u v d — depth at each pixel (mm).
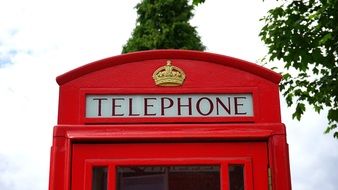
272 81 3281
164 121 3205
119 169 3123
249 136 3139
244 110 3234
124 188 3096
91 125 3193
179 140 3148
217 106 3236
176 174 3115
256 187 3084
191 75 3289
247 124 3184
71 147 3146
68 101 3238
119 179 3109
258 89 3264
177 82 3271
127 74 3293
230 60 3307
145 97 3256
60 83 3266
